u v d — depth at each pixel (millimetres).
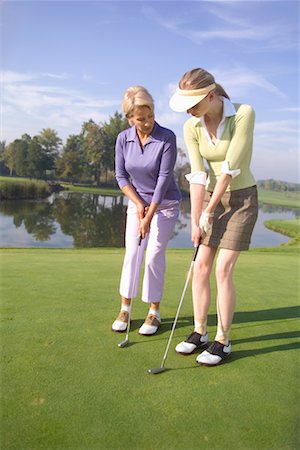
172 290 4055
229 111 2484
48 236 21500
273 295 3992
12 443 1696
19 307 3312
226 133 2518
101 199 39500
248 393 2131
